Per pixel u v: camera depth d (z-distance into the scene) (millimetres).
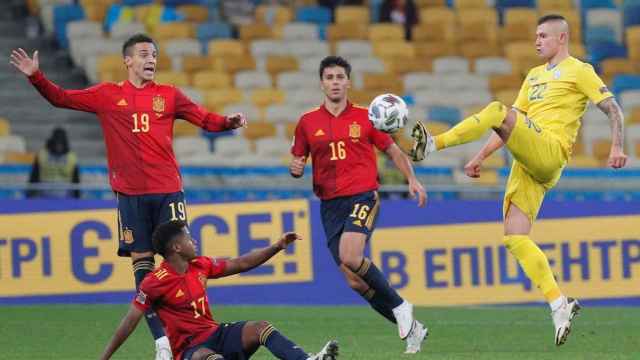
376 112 30188
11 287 47969
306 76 72062
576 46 76875
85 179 57219
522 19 77750
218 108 69000
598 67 75875
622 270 50406
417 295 49656
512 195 31609
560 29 31828
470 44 76000
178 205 30375
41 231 48312
